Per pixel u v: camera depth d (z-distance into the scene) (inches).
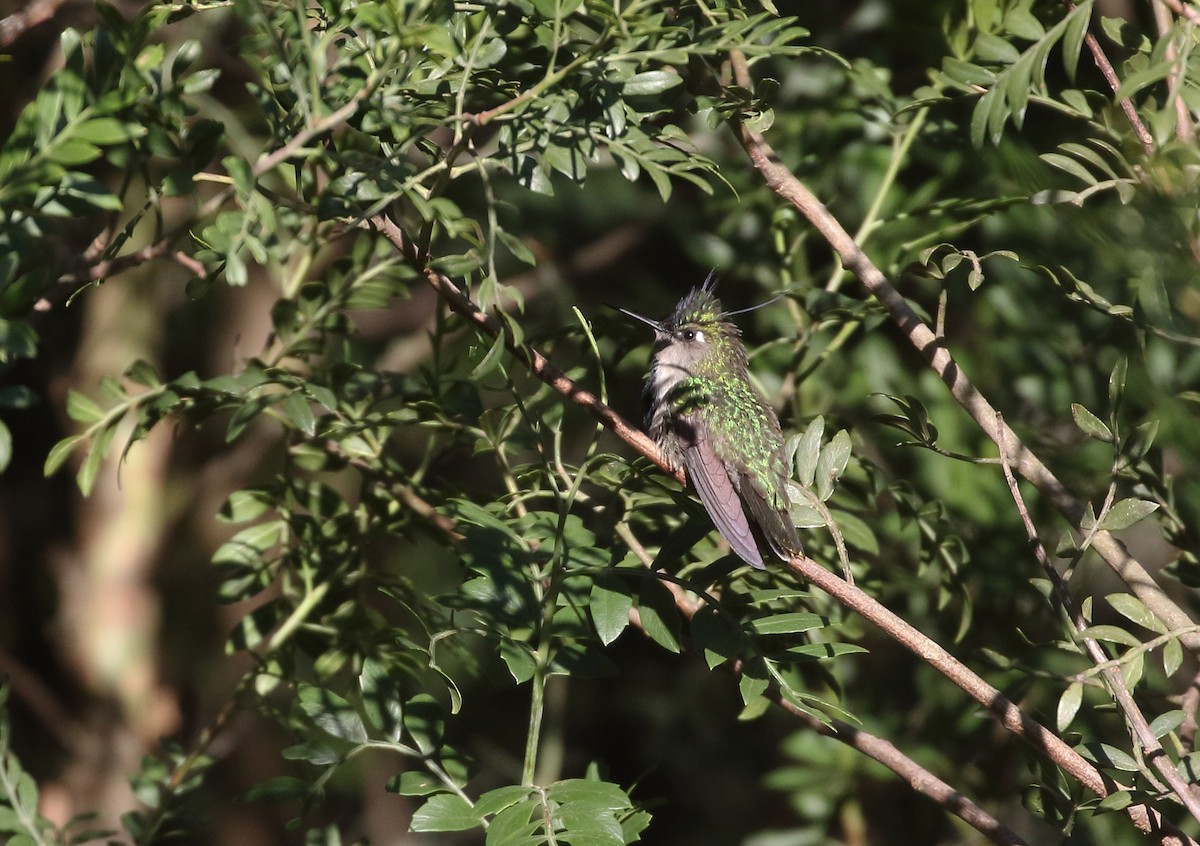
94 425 278.2
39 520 509.0
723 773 574.9
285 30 232.5
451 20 239.5
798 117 402.0
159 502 519.8
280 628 321.4
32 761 489.4
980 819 255.9
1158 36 271.7
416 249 249.8
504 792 215.9
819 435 268.1
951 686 377.4
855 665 398.9
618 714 588.7
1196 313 286.7
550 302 494.0
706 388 325.1
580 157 245.9
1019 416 393.7
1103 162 259.9
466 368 342.6
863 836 395.9
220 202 234.7
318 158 259.6
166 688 512.7
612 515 300.5
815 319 338.3
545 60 269.0
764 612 275.1
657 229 524.4
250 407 276.1
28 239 217.3
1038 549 246.1
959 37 325.1
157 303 509.0
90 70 218.5
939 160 390.3
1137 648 233.9
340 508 330.3
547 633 234.2
